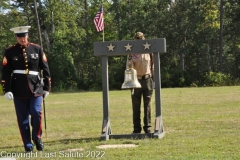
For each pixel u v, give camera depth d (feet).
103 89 39.60
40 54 34.35
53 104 91.04
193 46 217.77
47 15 218.38
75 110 74.33
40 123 33.91
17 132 47.75
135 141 36.22
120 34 227.20
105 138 37.78
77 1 232.94
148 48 38.40
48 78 34.55
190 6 211.00
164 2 215.92
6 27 225.56
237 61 220.84
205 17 211.00
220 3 211.00
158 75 38.83
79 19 249.75
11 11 223.92
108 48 39.04
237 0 213.05
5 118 65.41
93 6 235.20
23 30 33.68
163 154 30.86
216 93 108.06
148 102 39.96
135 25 220.84
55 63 206.69
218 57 225.56
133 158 29.81
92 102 94.43
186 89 140.56
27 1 219.00
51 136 42.96
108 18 234.17
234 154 30.37
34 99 33.76
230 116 54.70
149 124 40.34
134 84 38.52
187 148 32.71
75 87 202.39
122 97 106.63
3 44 224.33
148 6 220.23
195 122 49.49
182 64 216.95
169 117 55.93
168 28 214.90
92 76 244.42
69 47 221.46
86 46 235.20
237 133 39.83
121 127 48.14
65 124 53.26
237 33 217.15
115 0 226.99
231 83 188.96
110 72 208.85
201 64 220.02
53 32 218.38
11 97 33.37
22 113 34.01
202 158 29.22
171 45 217.97
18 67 33.73
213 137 37.68
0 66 217.77
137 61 39.40
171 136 38.88
